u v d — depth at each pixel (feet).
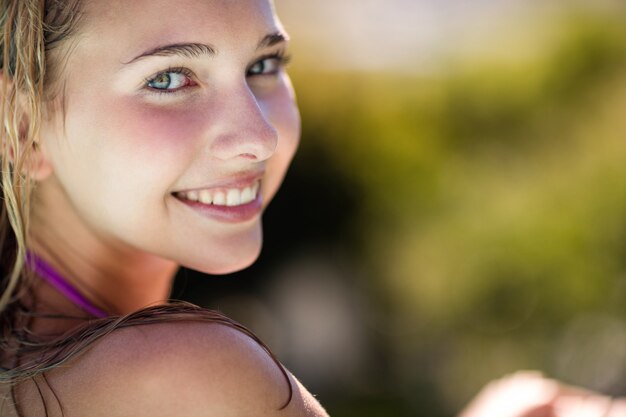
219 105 5.58
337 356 20.90
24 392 5.07
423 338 20.12
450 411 19.60
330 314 20.99
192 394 4.78
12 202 5.68
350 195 20.72
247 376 4.89
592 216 18.75
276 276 20.94
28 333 5.78
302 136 20.72
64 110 5.57
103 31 5.43
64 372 4.99
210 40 5.46
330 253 20.95
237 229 5.90
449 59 21.98
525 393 7.88
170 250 5.79
